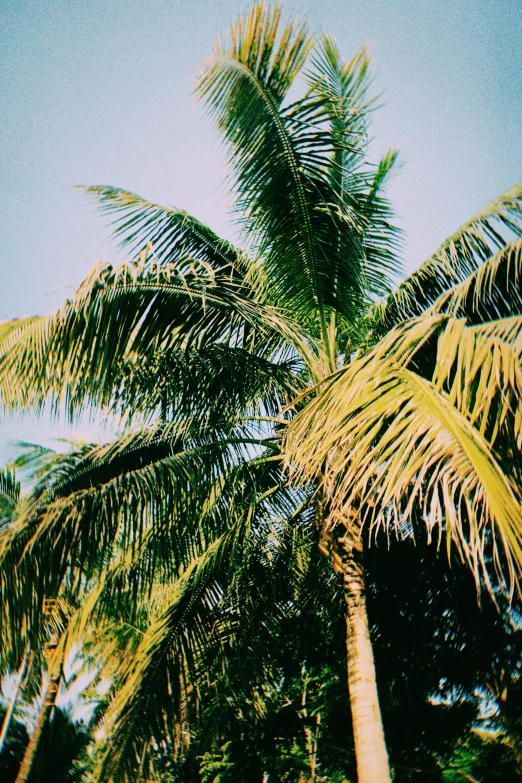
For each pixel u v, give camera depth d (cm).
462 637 598
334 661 651
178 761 748
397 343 264
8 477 1072
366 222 486
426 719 633
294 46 376
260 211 438
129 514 426
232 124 410
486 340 231
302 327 517
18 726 1645
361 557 436
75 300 398
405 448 210
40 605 396
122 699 492
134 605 482
